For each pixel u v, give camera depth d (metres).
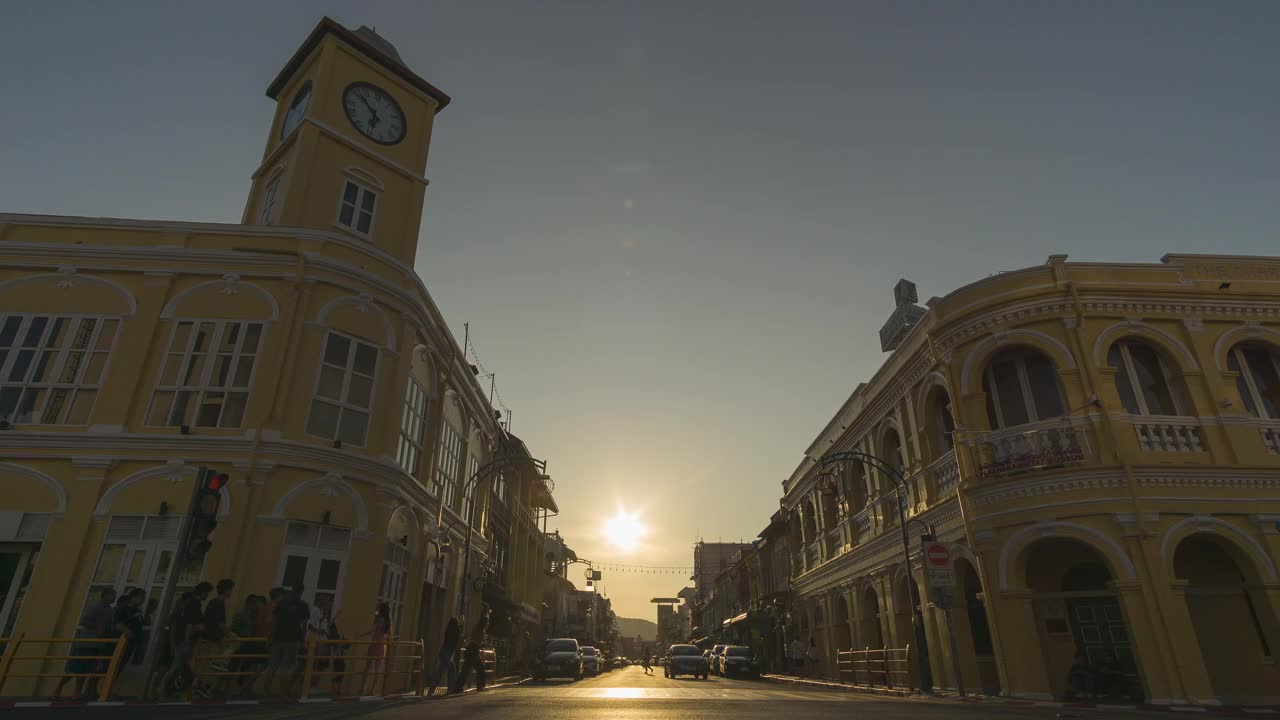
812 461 31.83
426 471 18.95
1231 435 15.45
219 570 13.29
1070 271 16.77
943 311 18.06
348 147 18.94
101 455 13.90
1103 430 15.34
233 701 10.94
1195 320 16.53
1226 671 14.73
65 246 15.30
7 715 8.66
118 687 12.27
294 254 15.63
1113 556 14.45
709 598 71.94
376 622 14.02
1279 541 14.61
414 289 17.73
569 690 18.38
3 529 13.41
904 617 20.67
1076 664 15.17
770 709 10.59
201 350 14.97
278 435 14.32
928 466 18.97
